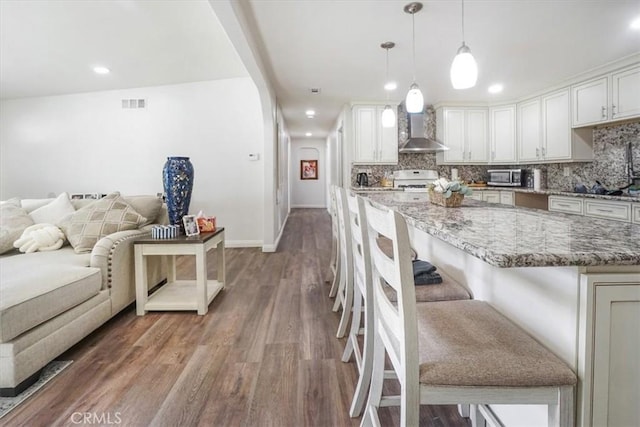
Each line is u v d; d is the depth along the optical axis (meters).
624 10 2.67
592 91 4.08
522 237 1.02
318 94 5.21
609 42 3.25
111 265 2.48
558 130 4.60
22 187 5.30
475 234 1.07
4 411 1.55
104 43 3.56
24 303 1.73
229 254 4.84
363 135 5.62
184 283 3.30
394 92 5.08
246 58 3.17
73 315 2.08
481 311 1.20
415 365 0.86
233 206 5.27
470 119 5.61
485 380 0.86
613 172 4.22
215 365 1.96
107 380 1.80
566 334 0.92
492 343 0.98
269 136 4.96
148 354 2.07
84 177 5.22
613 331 0.85
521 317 1.14
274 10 2.65
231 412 1.56
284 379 1.83
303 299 3.05
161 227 2.78
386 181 5.67
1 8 2.85
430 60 3.73
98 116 5.16
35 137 5.24
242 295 3.15
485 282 1.39
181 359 2.02
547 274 0.99
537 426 1.09
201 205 5.25
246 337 2.31
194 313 2.73
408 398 0.86
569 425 0.86
